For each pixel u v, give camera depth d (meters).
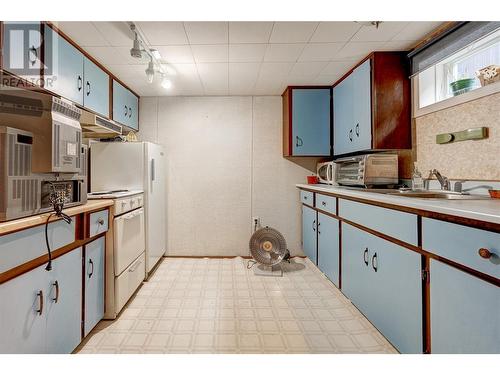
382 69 2.28
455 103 1.81
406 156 2.36
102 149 2.62
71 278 1.48
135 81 2.87
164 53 2.25
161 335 1.77
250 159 3.44
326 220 2.55
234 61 2.43
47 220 1.22
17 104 1.27
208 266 3.11
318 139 3.16
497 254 0.91
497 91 1.53
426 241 1.25
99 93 2.40
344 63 2.51
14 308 1.08
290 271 2.96
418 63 2.15
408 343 1.38
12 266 1.04
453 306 1.11
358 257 1.93
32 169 1.26
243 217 3.46
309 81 2.99
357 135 2.54
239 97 3.43
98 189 2.61
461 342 1.07
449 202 1.28
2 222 1.06
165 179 3.41
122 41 2.02
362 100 2.44
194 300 2.27
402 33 1.98
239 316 2.01
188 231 3.45
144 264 2.62
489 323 0.95
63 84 1.88
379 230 1.64
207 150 3.43
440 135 1.94
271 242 2.96
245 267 3.08
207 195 3.45
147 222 2.65
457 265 1.10
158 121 3.41
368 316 1.79
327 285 2.58
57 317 1.36
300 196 3.45
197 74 2.73
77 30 1.86
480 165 1.65
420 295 1.29
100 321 1.93
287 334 1.78
